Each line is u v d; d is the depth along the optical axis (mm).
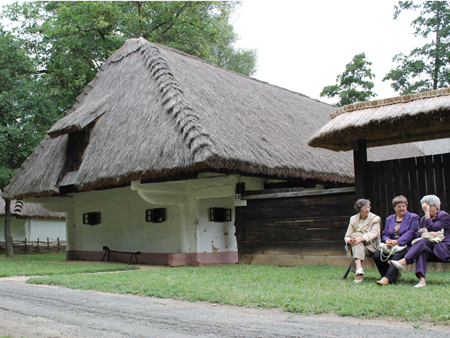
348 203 8242
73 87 19750
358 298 4488
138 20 19922
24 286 6734
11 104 16078
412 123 6941
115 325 3926
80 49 19141
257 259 9344
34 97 16469
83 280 6949
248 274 7246
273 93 15578
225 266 9117
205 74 13023
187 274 7551
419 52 28234
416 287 5230
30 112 16500
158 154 9328
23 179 13883
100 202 13547
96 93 13922
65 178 12383
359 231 6164
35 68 18438
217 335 3484
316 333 3406
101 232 13430
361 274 5852
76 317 4309
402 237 5652
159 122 10047
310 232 8680
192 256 10609
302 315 4078
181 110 9664
